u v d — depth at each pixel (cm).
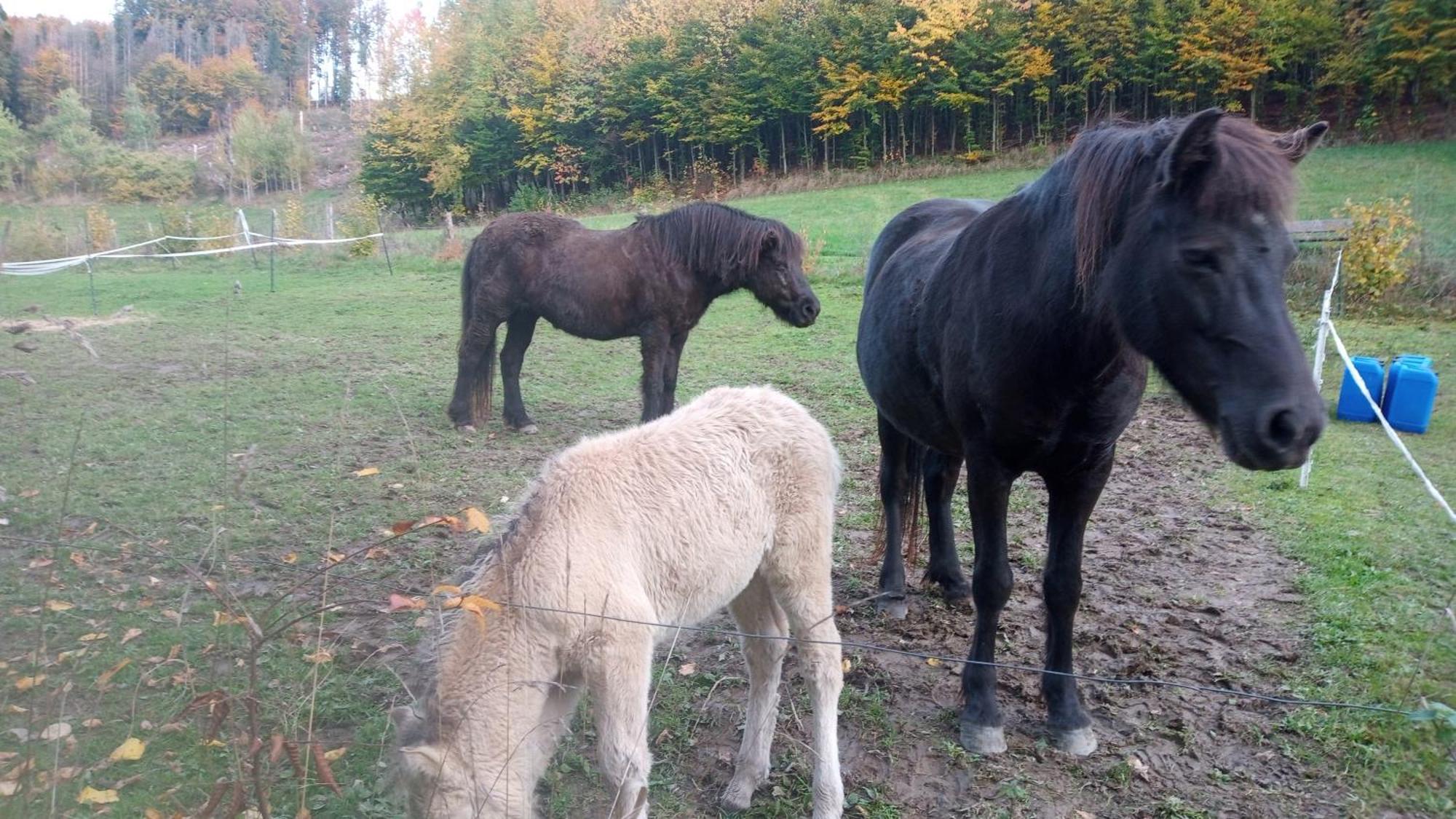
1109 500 674
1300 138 288
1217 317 264
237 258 2383
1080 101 3997
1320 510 619
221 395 947
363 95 9362
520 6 5438
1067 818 329
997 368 344
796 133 4759
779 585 338
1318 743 365
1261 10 3400
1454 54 2998
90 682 378
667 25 4847
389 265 2164
